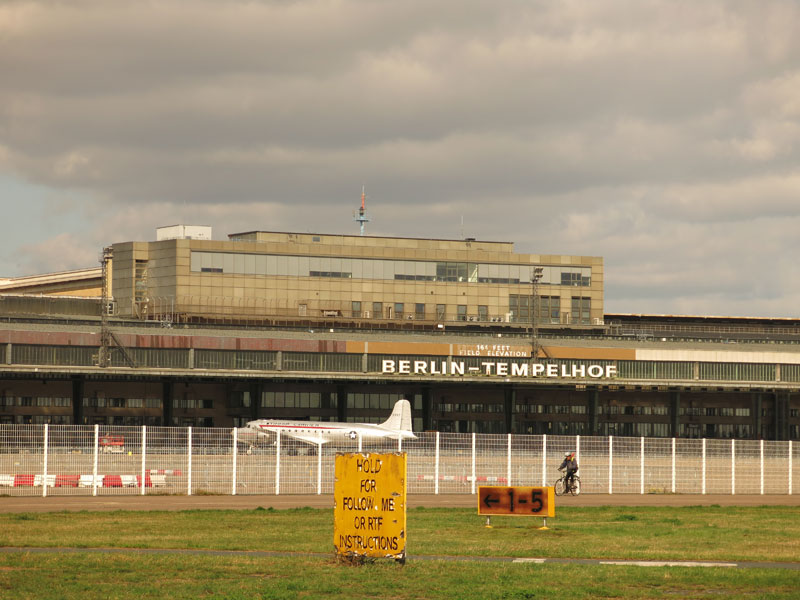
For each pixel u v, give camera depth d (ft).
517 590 143.95
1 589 142.10
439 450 343.46
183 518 253.85
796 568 172.55
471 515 273.13
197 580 151.53
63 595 137.80
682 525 250.98
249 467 332.60
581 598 139.95
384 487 169.48
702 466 366.02
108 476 318.86
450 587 146.92
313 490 336.08
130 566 163.22
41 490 313.94
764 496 361.10
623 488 357.41
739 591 147.13
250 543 200.23
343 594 141.49
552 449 352.28
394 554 167.73
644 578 156.35
